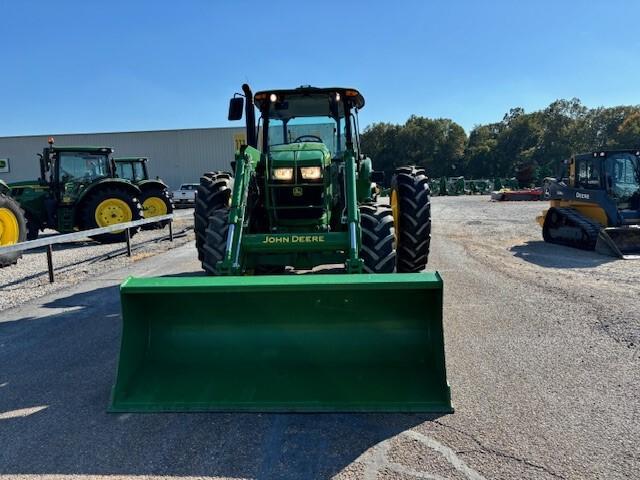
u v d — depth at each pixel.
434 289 2.95
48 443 2.75
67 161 12.61
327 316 3.21
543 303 5.42
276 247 4.30
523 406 3.06
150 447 2.69
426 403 2.96
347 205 4.39
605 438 2.69
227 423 2.91
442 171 68.88
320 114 5.82
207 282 3.03
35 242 6.94
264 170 5.12
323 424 2.88
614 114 77.00
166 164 31.92
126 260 9.19
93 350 4.26
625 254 8.79
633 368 3.62
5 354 4.20
